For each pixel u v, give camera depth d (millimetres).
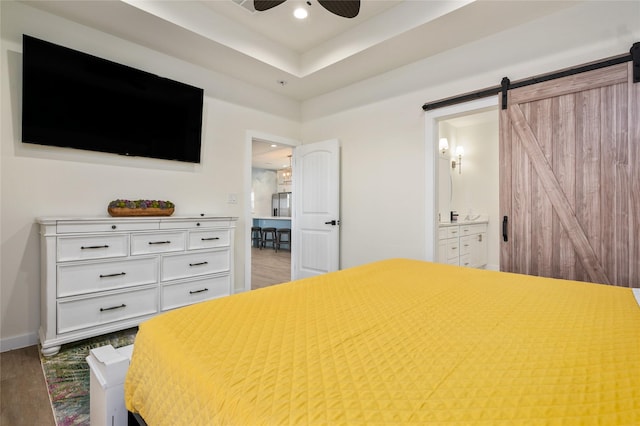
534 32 2363
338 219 3646
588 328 924
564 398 581
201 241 2768
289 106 4047
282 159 8227
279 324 959
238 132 3484
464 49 2723
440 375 663
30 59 2172
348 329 918
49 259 2018
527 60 2396
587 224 2139
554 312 1068
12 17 2166
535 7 2219
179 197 3027
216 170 3295
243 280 3527
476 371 679
